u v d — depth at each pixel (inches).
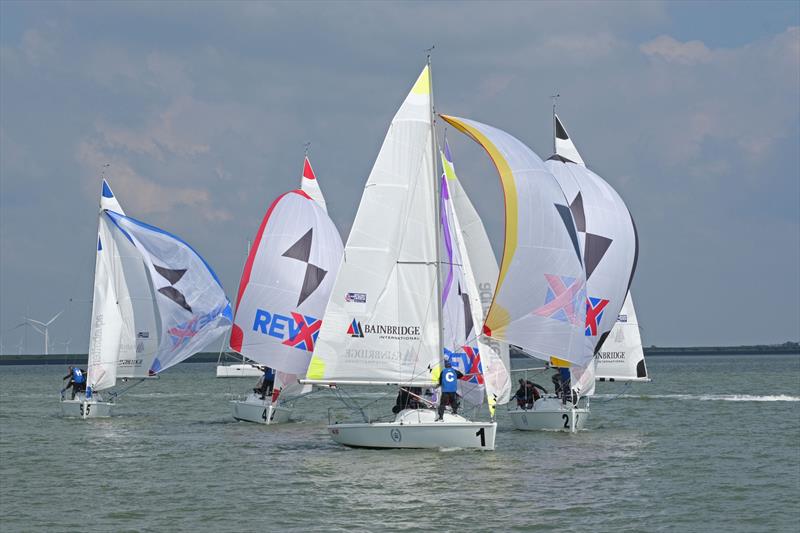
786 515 1606.8
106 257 3287.4
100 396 3385.8
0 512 1660.9
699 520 1572.3
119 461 2218.3
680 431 2768.2
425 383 2105.1
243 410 3068.4
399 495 1745.8
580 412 2652.6
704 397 4409.5
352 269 2123.5
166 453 2335.1
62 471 2082.9
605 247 2839.6
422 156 2127.2
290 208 2965.1
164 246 3344.0
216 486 1870.1
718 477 1947.6
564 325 2341.3
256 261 2935.5
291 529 1523.1
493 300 2308.1
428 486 1818.4
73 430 2910.9
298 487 1833.2
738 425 2955.2
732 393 4758.9
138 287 3319.4
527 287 2314.2
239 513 1633.9
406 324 2112.5
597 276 2829.7
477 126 2367.1
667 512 1626.5
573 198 2844.5
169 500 1747.0
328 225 2999.5
